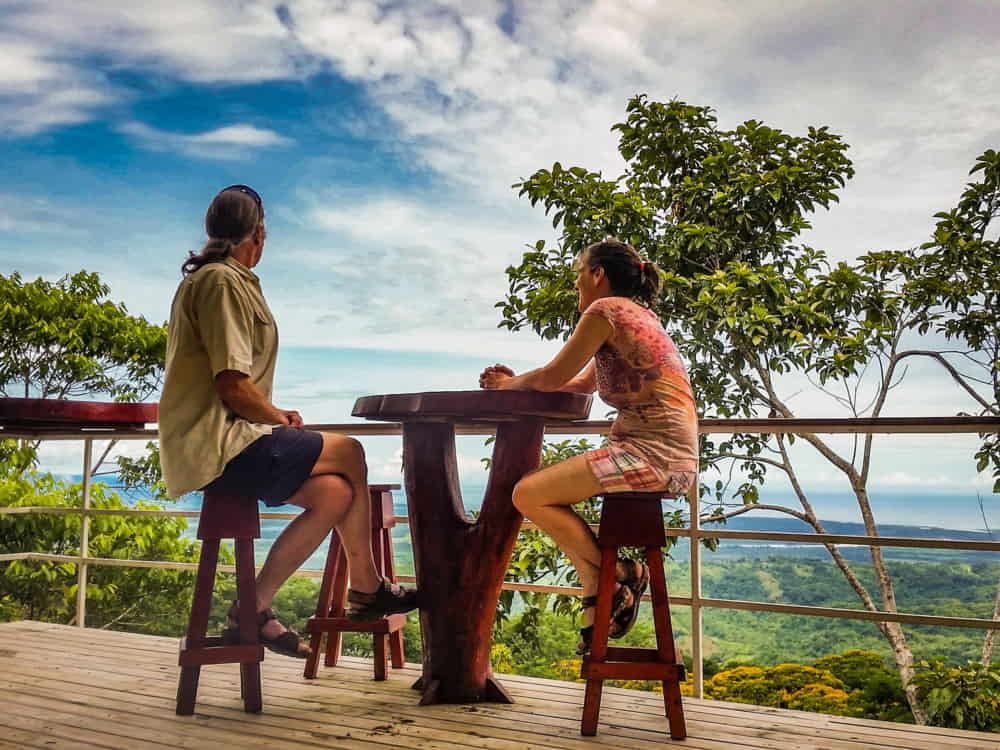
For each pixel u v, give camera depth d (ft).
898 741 7.07
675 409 7.21
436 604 8.02
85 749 6.55
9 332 26.63
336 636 9.55
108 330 28.50
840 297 19.15
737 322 18.44
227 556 27.86
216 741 6.77
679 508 20.17
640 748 6.78
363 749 6.63
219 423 7.32
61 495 26.05
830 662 23.29
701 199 20.94
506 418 7.89
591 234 19.90
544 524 7.42
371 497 9.20
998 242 19.69
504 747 6.73
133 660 9.74
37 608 25.81
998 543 7.36
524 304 20.68
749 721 7.61
